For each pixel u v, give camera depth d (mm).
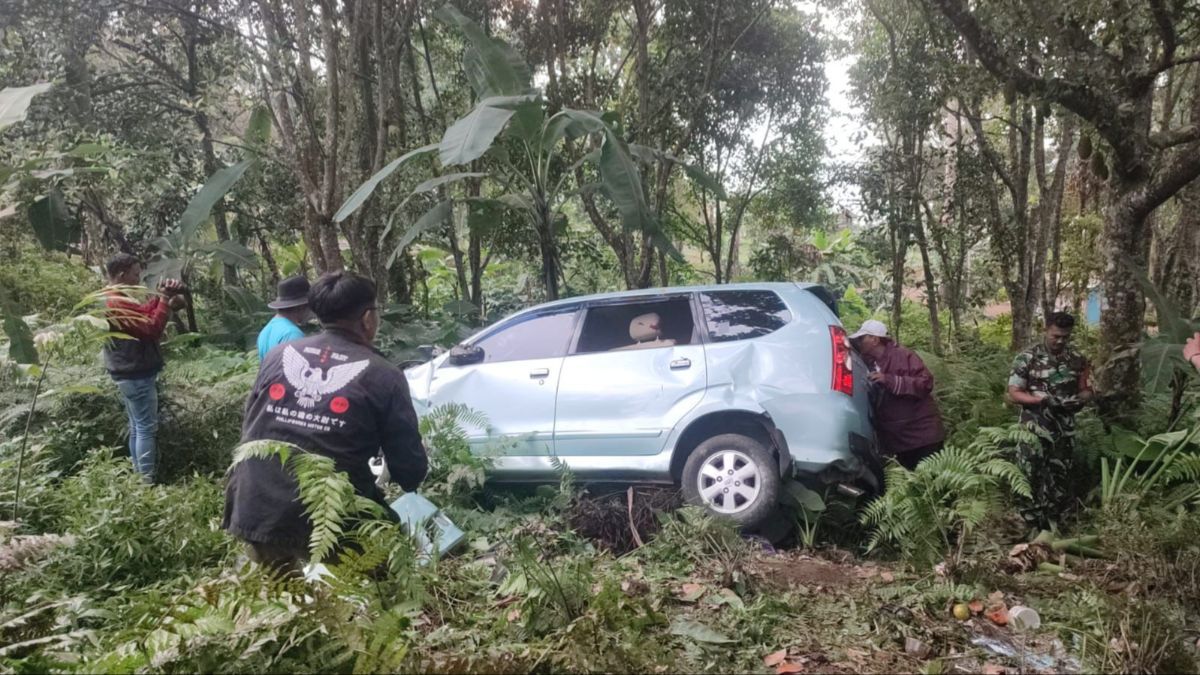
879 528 4609
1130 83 6324
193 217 8281
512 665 2639
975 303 13250
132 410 5867
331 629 2373
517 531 4570
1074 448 5863
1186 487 5246
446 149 6395
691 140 12008
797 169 12609
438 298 15734
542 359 5715
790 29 11719
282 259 14812
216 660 2322
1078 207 15844
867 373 5523
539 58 11586
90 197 9516
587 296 5820
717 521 4633
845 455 4949
